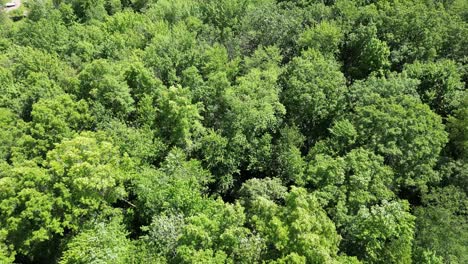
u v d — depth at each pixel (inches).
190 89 2576.3
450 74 2568.9
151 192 1996.8
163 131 2418.8
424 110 2217.0
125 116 2447.1
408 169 2172.7
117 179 2011.6
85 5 4136.3
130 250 1776.6
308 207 1736.0
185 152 2399.1
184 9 3462.1
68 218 1881.2
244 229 1718.8
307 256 1605.6
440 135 2178.9
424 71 2603.3
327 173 1993.1
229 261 1633.9
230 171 2377.0
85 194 1889.8
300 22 3056.1
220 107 2573.8
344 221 1850.4
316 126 2625.5
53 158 2022.6
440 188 2111.2
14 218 1824.6
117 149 2140.7
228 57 2997.0
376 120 2201.0
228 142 2353.6
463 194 2048.5
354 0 3294.8
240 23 3243.1
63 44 3176.7
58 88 2600.9
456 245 1807.3
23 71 2778.1
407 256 1723.7
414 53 2827.3
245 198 2070.6
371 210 1808.6
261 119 2342.5
